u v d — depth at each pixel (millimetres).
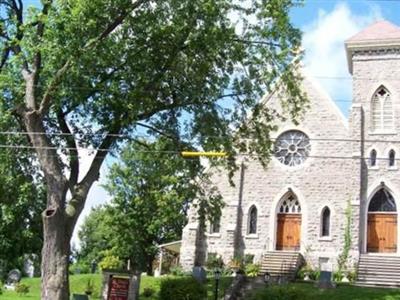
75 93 24797
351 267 38625
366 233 39969
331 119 41812
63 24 23078
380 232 39875
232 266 39656
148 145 28234
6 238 39719
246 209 42062
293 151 42250
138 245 51281
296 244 41062
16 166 29156
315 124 42000
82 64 23938
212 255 41344
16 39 23891
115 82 25266
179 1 25297
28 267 54031
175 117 27781
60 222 23984
